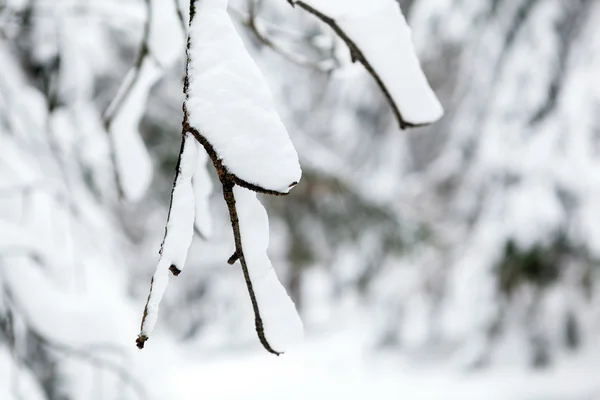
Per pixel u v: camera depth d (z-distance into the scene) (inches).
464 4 214.1
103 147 77.8
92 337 58.8
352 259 280.5
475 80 230.5
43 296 57.2
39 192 62.9
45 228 61.1
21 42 73.5
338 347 304.3
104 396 62.6
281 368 291.6
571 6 210.1
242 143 16.1
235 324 330.6
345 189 230.4
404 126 24.5
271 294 17.7
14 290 56.2
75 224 69.1
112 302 64.6
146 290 232.7
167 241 16.4
